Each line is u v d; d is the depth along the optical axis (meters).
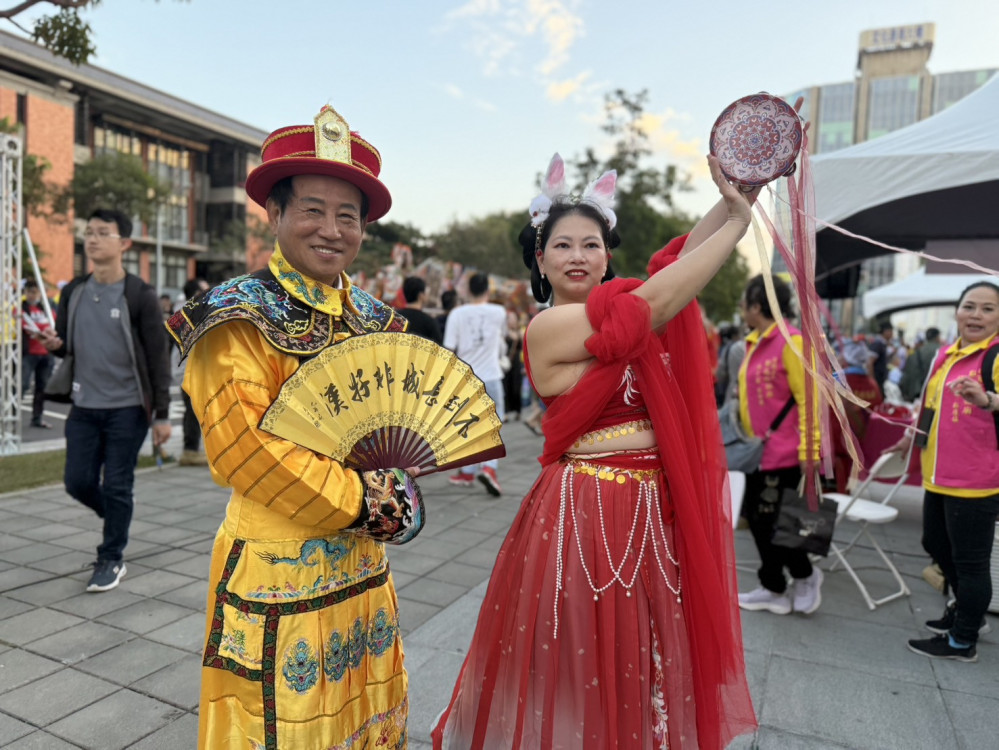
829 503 3.14
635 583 1.59
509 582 1.74
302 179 1.41
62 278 26.67
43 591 3.33
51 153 26.66
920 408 3.27
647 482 1.64
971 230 5.07
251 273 1.47
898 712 2.45
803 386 2.96
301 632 1.37
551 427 1.67
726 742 1.75
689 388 1.79
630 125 22.66
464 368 1.51
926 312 46.44
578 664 1.59
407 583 3.59
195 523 4.50
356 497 1.33
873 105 83.06
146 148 34.50
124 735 2.19
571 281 1.72
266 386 1.34
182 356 1.29
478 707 1.75
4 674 2.55
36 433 8.09
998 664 2.83
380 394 1.40
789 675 2.71
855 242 5.69
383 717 1.54
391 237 41.66
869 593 3.66
